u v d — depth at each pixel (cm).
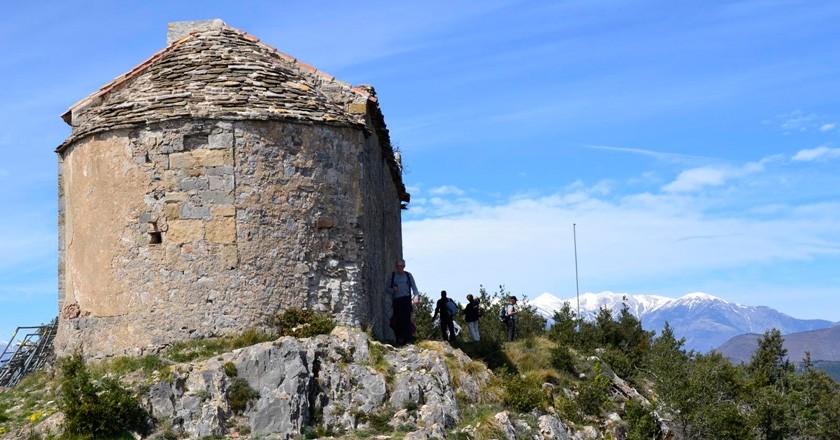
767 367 4669
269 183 2339
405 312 2520
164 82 2430
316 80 2544
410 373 2152
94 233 2386
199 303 2283
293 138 2380
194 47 2525
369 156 2639
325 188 2406
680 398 2997
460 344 2878
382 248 2928
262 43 2592
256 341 2239
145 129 2345
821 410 3719
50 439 1897
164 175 2327
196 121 2328
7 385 2675
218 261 2294
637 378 3422
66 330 2430
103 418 1891
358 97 2533
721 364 3659
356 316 2405
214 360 2056
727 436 2948
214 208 2309
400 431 2008
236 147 2327
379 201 2875
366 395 2080
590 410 2689
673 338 4194
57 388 2211
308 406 2019
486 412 2180
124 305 2317
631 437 2630
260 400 2002
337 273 2400
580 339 3744
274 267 2319
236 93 2381
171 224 2311
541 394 2391
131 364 2192
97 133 2381
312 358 2095
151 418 1944
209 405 1966
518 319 3838
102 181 2378
